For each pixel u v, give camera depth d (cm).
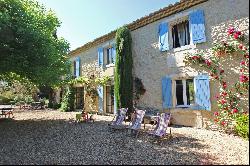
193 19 997
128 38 1270
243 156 582
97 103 1641
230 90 867
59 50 1382
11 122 1288
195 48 991
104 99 1559
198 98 965
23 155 634
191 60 991
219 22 914
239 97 838
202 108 948
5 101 2783
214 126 916
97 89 1628
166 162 555
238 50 845
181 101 1066
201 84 955
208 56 943
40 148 707
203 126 954
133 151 657
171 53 1084
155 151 650
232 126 854
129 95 1235
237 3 864
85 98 1772
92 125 1112
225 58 888
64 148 704
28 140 819
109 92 1570
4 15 916
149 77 1185
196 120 982
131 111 1223
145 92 1201
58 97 2312
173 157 591
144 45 1224
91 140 801
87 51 1786
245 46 830
